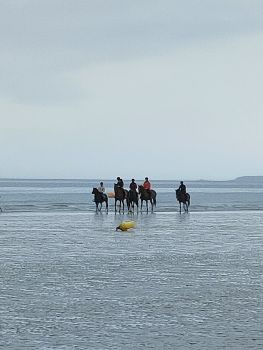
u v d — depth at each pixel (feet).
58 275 68.44
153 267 75.20
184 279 66.03
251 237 117.08
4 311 49.96
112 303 53.11
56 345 40.27
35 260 81.61
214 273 70.54
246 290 59.52
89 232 125.90
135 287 60.95
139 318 47.80
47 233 123.24
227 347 39.96
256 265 77.51
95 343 40.81
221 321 46.93
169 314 49.11
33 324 45.80
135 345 40.37
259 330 44.32
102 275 68.54
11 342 40.96
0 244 102.32
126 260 81.87
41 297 55.67
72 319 47.34
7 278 66.23
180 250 94.17
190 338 42.14
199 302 53.78
